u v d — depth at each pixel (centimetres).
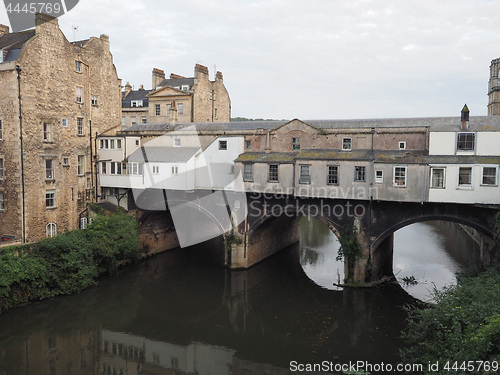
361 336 2133
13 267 2283
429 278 2916
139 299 2745
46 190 2919
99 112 3459
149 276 3188
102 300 2697
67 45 3075
